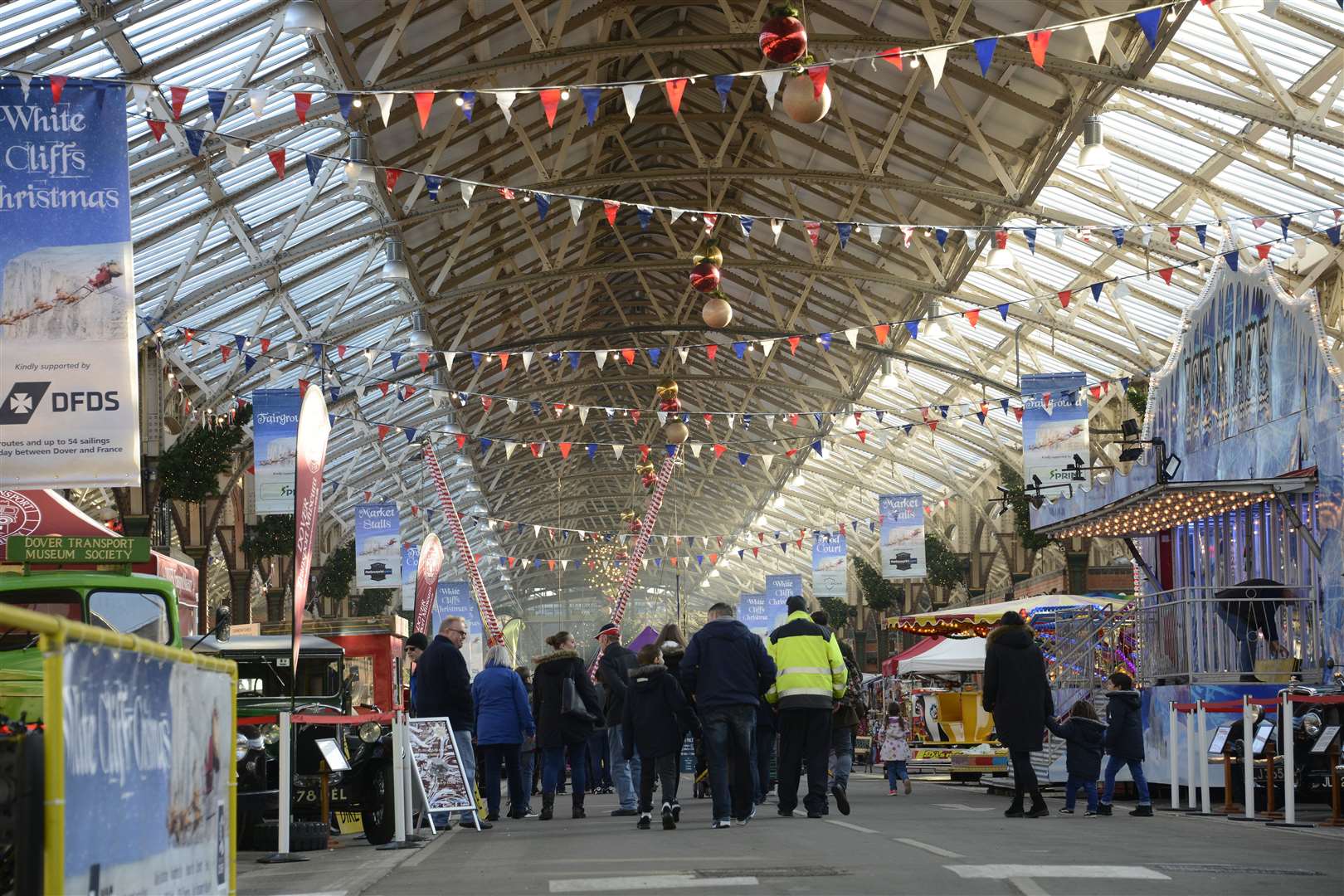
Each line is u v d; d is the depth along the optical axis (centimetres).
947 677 2533
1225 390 1856
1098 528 2028
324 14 1880
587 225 3269
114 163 1036
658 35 2573
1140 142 2222
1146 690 1644
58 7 1634
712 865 820
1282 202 2195
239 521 3628
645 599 9375
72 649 348
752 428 4934
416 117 2275
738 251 3403
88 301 1023
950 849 916
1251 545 1798
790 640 1267
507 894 701
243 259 2508
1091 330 2958
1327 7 1742
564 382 4400
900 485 5025
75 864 351
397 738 1067
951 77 2188
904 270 3058
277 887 779
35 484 1005
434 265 2973
